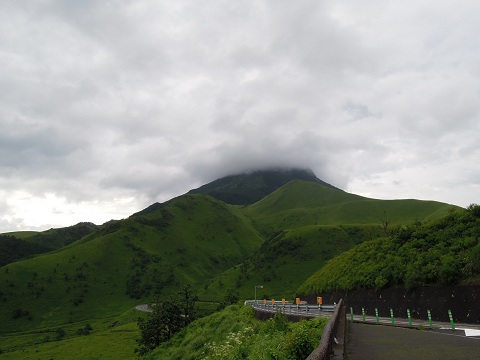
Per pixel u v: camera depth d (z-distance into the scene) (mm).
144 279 182125
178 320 64562
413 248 35719
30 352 87438
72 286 165875
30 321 134875
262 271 144250
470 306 24141
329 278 53688
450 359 10172
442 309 26625
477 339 14469
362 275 41656
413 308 30172
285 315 25859
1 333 122938
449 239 32125
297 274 132750
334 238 153375
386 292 35375
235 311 42406
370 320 29438
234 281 146125
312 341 8781
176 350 36594
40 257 186500
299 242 155500
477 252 26281
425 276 29859
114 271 187125
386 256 39562
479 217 32312
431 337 15805
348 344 14117
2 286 154000
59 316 141375
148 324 63500
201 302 125562
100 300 159750
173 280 182375
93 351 79000
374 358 10680
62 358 76375
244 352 14500
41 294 155125
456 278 26734
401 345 13453
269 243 170625
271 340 12812
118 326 114125
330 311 25641
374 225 167125
